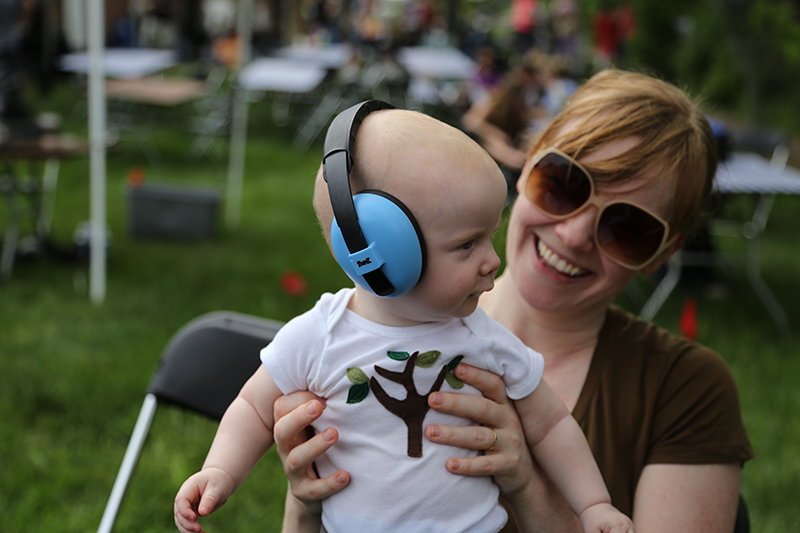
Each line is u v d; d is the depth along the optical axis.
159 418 3.18
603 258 1.26
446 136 0.92
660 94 1.28
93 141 4.38
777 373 4.02
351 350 1.02
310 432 1.08
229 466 1.06
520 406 1.11
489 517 1.06
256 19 15.82
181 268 5.13
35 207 5.20
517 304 1.42
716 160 1.30
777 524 2.72
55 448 2.96
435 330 1.02
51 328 3.98
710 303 5.07
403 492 1.00
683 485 1.23
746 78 12.07
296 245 5.90
